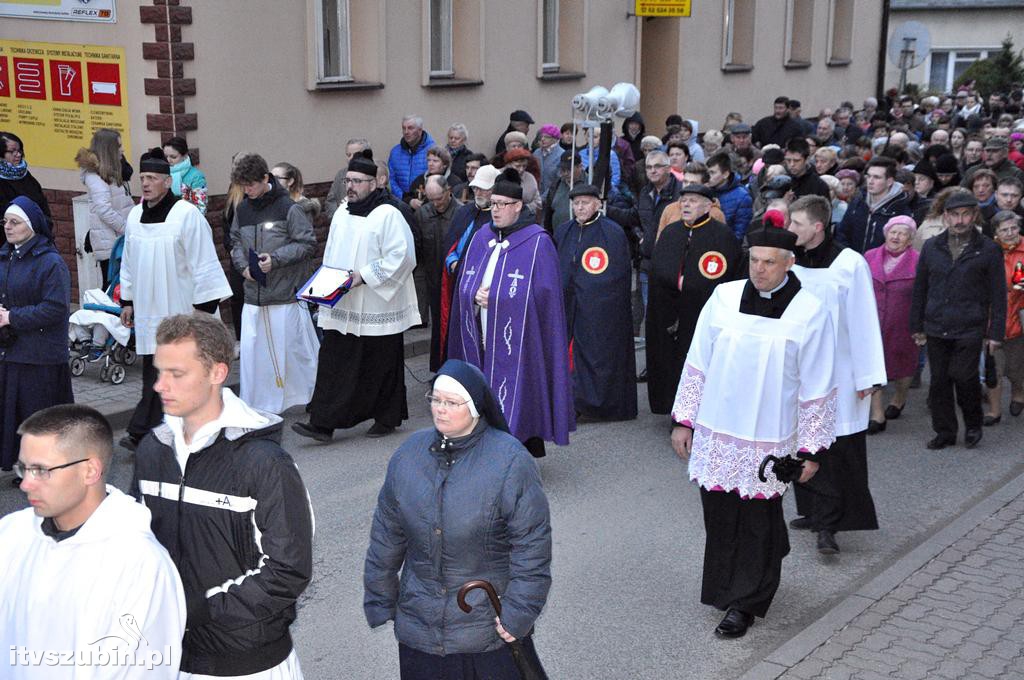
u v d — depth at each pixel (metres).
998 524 6.68
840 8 24.95
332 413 8.02
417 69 13.78
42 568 2.96
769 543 5.27
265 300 8.40
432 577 3.59
